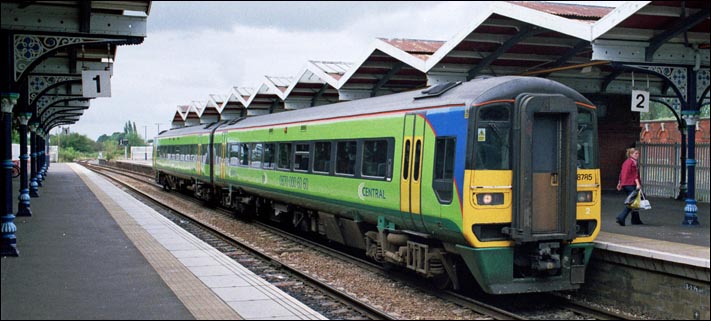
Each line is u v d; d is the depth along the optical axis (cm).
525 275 991
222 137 2309
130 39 1240
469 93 952
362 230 1292
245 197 2078
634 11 1176
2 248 1197
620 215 1338
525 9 1357
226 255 1253
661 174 2142
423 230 1041
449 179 951
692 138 1380
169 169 3281
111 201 2517
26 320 764
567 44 1602
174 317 784
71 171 5731
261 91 2692
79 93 2623
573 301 991
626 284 977
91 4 1192
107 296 888
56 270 1068
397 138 1103
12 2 1184
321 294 1022
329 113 1407
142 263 1142
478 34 1527
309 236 1791
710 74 1397
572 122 943
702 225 1341
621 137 2191
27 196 1931
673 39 1373
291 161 1598
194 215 2247
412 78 2042
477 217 914
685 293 877
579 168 986
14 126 2653
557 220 950
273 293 921
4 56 1199
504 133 938
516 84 948
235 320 775
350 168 1279
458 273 1089
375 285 1105
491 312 903
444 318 892
